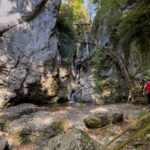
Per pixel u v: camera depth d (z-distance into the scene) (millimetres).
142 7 6375
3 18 6598
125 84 8711
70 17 13484
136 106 6348
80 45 21828
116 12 11797
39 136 3557
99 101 8703
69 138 2287
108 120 4129
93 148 2082
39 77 7879
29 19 7488
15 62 6961
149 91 4715
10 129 3633
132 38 8477
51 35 8375
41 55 7793
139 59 7516
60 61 9258
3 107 6504
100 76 10500
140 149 2258
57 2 8688
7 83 6812
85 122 4312
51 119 4355
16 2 6992
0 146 2883
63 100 9500
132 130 3264
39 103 8531
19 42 7094
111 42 11773
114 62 10062
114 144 2734
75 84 11102
